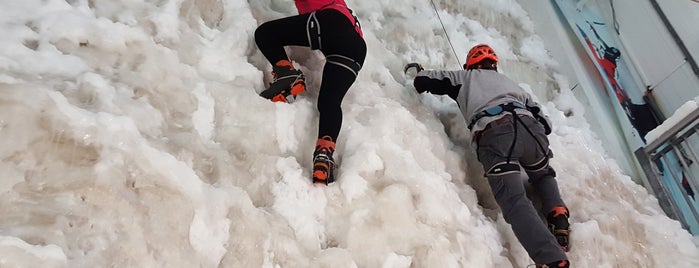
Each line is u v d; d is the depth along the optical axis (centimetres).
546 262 210
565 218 248
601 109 375
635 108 391
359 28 246
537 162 253
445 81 271
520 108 251
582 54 409
